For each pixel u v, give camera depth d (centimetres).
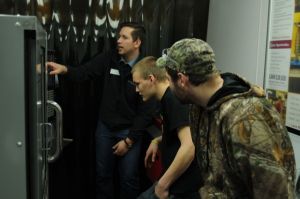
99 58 273
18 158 106
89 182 301
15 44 101
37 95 108
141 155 282
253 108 103
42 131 123
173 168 160
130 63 267
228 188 110
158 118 251
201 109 121
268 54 218
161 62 142
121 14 284
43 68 127
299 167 190
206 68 110
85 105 292
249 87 110
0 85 103
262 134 100
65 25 279
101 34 283
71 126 292
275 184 100
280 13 206
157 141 215
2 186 107
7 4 269
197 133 123
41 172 118
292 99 196
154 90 177
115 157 287
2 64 102
